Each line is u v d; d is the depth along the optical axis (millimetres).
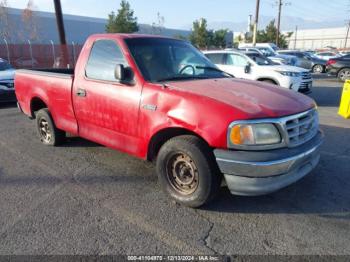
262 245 2947
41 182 4305
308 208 3586
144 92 3729
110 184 4223
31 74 5668
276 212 3510
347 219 3361
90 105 4426
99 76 4324
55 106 5164
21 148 5742
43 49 28391
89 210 3572
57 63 19500
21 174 4574
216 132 3145
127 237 3078
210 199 3434
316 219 3367
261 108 3211
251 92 3654
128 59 3977
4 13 36500
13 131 6984
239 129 3080
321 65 23188
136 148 3939
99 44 4414
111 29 38469
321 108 9945
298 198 3812
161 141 3844
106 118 4230
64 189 4094
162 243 2984
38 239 3055
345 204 3668
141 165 4855
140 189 4074
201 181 3354
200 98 3346
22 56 27516
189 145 3334
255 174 3066
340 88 15094
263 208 3592
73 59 24859
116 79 3955
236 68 11141
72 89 4695
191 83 3842
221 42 51969
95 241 3020
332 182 4227
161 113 3539
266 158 3051
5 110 9562
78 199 3830
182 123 3355
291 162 3145
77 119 4777
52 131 5543
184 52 4617
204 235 3105
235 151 3119
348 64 17844
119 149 4207
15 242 3012
